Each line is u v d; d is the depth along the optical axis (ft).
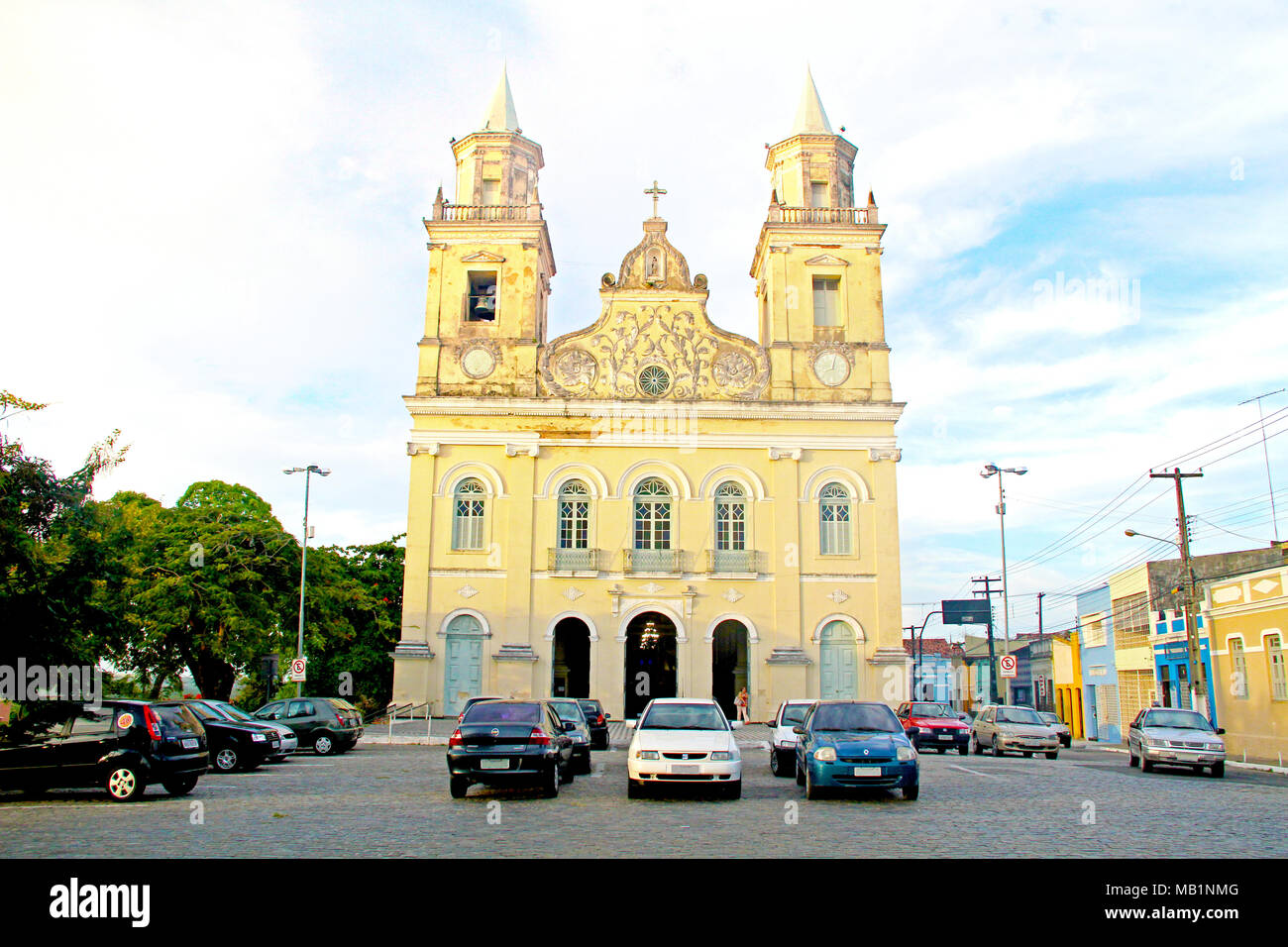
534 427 126.52
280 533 123.95
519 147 137.18
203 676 123.75
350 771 67.82
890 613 122.62
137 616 109.29
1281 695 93.61
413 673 120.16
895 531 124.57
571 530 125.18
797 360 129.18
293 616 124.67
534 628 121.70
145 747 48.85
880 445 126.72
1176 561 130.93
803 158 136.46
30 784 48.11
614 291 130.62
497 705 53.21
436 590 122.72
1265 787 61.77
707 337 130.11
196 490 131.85
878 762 48.32
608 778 62.03
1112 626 146.92
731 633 135.33
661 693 130.72
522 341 128.77
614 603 122.11
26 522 61.36
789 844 34.42
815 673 121.29
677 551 123.54
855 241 132.77
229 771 67.56
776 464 126.00
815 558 124.16
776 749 63.10
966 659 197.06
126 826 38.63
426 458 125.70
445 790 53.31
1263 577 96.68
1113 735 141.69
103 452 64.80
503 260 131.34
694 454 126.52
